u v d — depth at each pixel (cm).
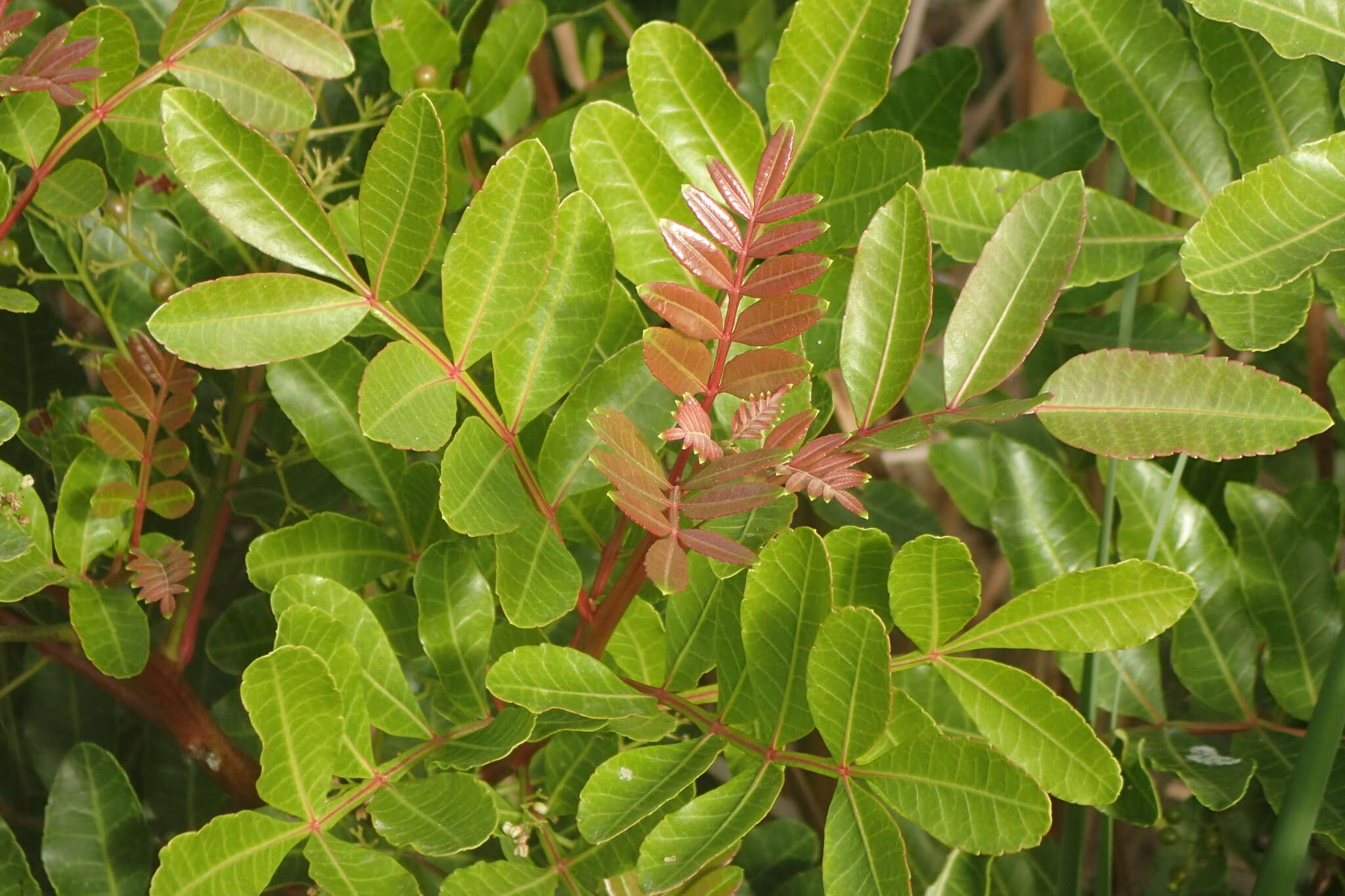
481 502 61
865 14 65
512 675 62
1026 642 63
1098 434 61
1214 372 61
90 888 68
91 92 65
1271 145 69
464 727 64
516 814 65
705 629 65
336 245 62
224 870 60
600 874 64
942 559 62
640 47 65
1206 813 73
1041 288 62
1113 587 62
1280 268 64
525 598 62
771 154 60
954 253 69
